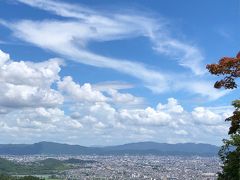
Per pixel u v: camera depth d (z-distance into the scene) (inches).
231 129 1338.6
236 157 1601.9
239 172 1565.0
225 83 1216.8
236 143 1635.1
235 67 1200.2
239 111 1309.1
